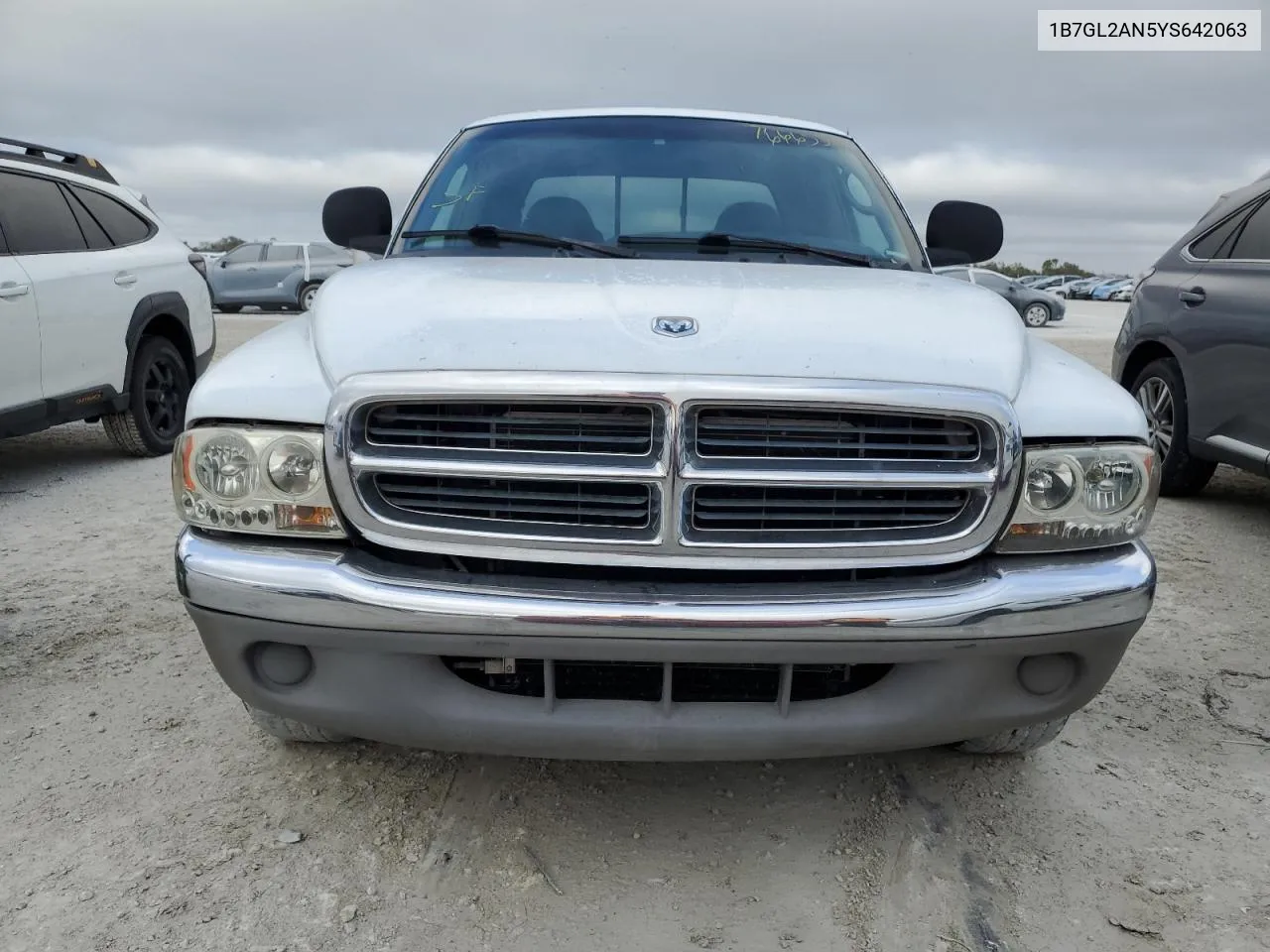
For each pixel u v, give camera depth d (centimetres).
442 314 202
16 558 412
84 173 573
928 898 207
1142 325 539
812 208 306
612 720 190
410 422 187
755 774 254
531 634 180
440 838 225
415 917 199
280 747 263
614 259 271
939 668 192
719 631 179
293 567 186
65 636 333
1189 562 431
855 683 201
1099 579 191
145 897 202
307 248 1841
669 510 183
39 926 193
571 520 187
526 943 192
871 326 203
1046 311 2291
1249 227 473
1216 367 472
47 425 509
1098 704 297
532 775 251
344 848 220
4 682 299
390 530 188
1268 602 384
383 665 191
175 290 616
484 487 188
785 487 184
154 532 453
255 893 204
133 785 244
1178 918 202
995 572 191
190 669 309
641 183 307
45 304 496
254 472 191
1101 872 217
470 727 192
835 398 181
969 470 188
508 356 185
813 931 197
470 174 316
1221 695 304
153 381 613
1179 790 250
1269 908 205
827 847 224
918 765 260
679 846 224
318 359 202
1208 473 520
